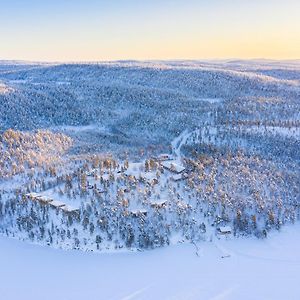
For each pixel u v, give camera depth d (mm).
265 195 179250
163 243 152375
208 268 137875
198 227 161500
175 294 121438
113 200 173375
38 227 162875
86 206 170750
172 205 170125
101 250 149625
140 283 128375
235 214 166250
